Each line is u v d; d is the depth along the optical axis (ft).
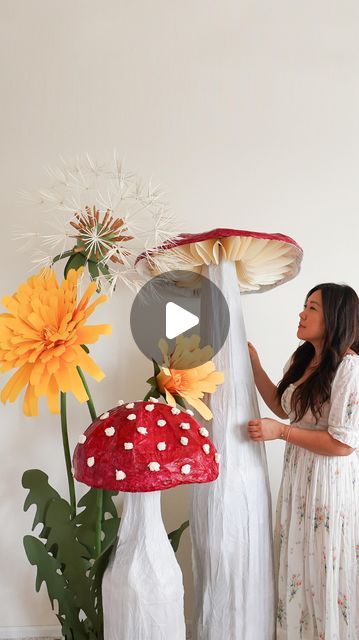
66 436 5.35
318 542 5.08
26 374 4.18
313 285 6.61
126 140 6.60
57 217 6.44
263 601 5.00
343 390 5.02
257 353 6.56
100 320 6.48
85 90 6.63
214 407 5.09
